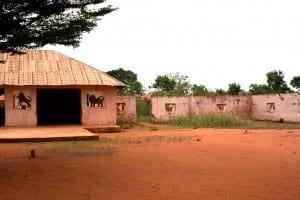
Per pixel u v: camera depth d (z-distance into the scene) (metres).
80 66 22.31
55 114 27.66
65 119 27.55
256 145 12.97
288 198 6.19
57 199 6.14
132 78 50.19
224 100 29.02
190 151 11.52
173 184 7.19
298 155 10.66
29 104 20.39
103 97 21.44
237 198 6.18
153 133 18.16
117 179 7.62
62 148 12.27
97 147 12.55
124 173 8.21
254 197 6.24
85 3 8.01
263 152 11.27
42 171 8.41
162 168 8.77
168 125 24.33
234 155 10.70
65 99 27.81
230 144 13.27
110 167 8.89
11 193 6.52
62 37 8.39
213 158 10.18
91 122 21.19
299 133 17.44
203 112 28.17
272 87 37.38
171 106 27.42
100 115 21.34
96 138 14.84
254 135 16.59
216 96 28.80
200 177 7.80
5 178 7.69
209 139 15.03
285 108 26.41
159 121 26.88
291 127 21.84
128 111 25.67
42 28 8.06
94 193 6.53
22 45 7.93
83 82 20.61
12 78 20.19
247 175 7.98
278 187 6.93
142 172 8.32
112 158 10.21
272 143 13.55
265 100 28.28
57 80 20.48
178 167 8.89
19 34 7.55
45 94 27.56
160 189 6.80
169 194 6.45
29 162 9.60
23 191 6.66
